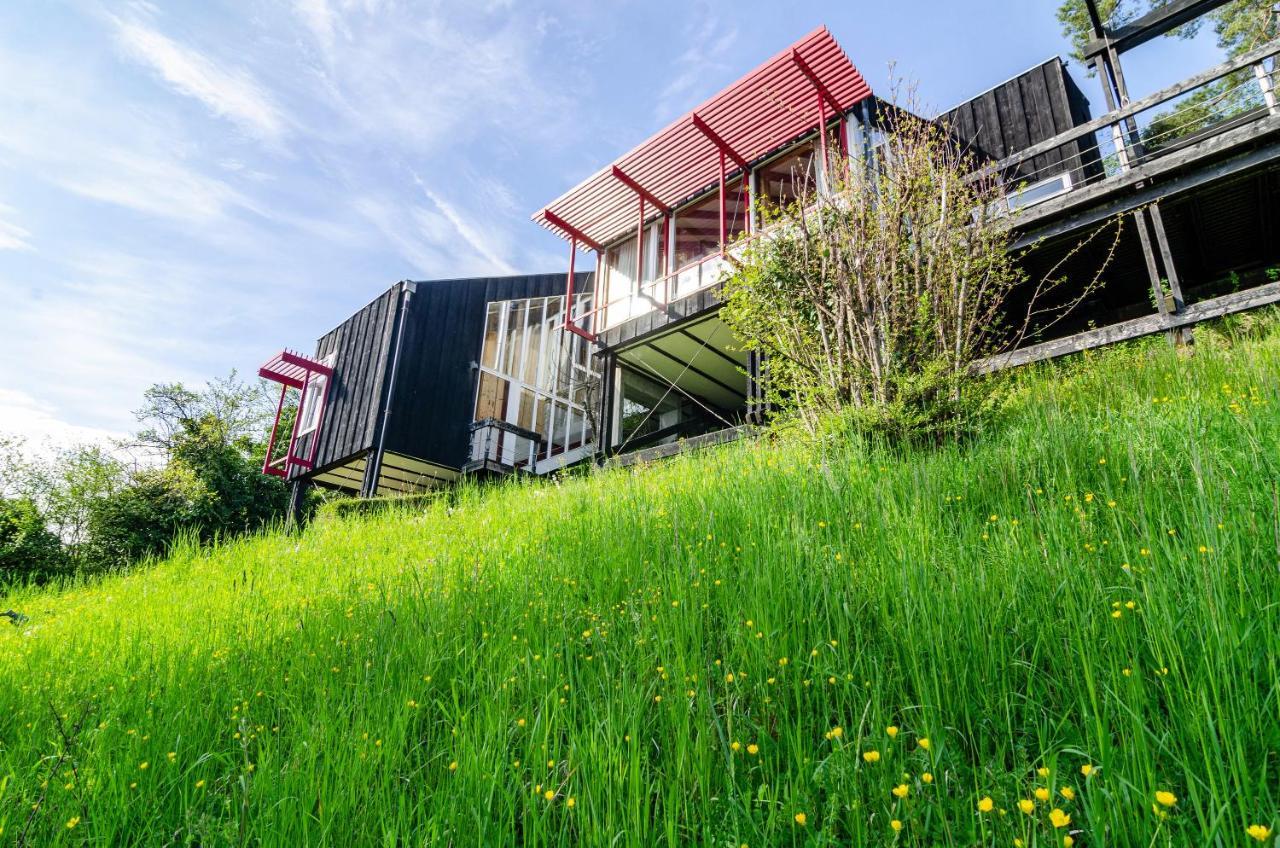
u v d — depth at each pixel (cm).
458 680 289
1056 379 660
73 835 219
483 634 331
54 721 316
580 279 1989
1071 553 275
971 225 635
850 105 1030
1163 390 542
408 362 1617
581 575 388
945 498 378
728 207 1206
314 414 1828
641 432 1448
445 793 204
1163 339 734
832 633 261
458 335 1730
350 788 208
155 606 572
